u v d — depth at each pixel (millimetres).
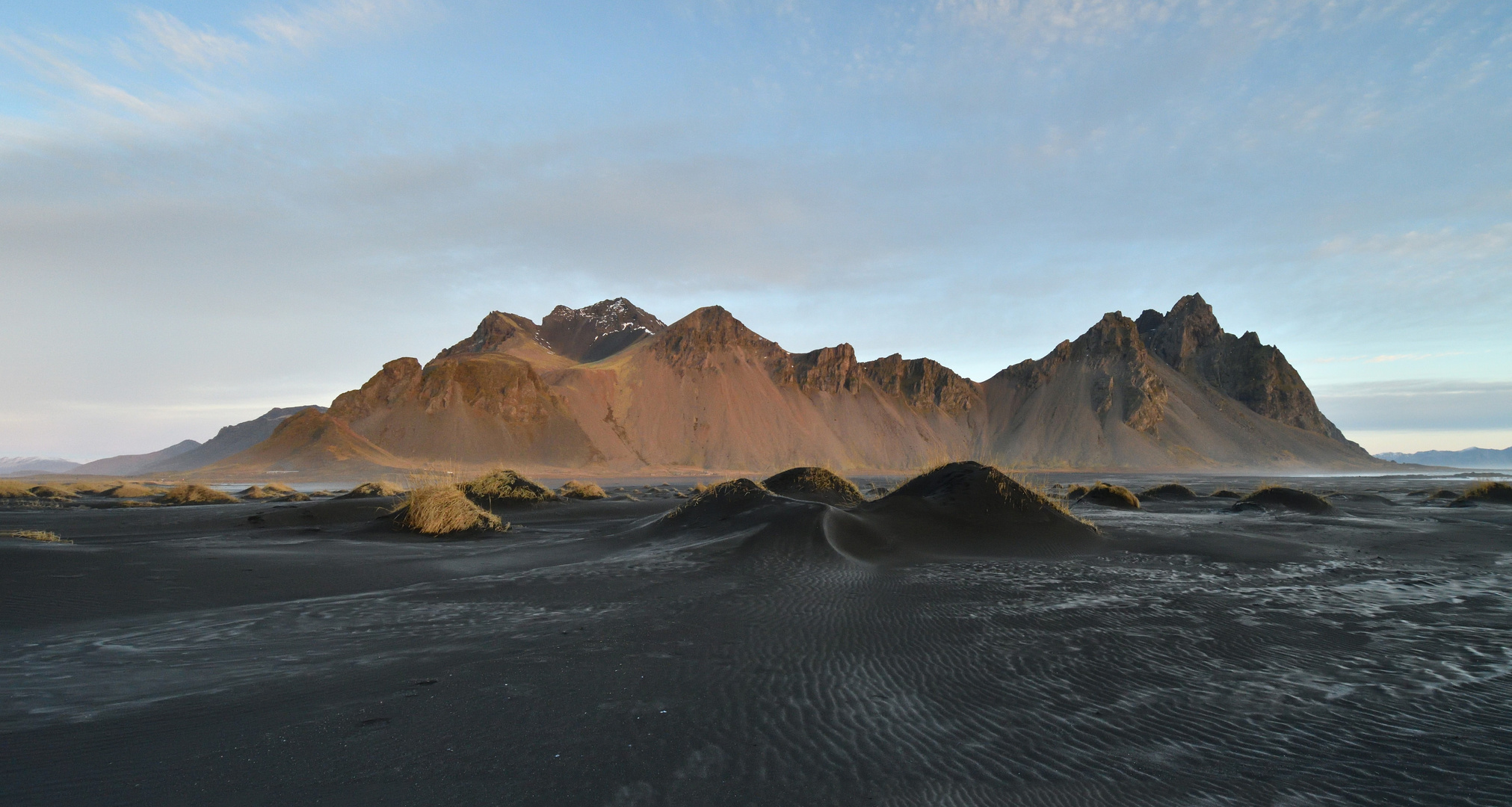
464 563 11734
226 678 5145
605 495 31391
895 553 12266
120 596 8281
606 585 9281
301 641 6312
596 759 3666
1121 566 11469
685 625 7000
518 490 25875
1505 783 3523
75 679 5070
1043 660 5816
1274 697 4918
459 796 3203
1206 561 12172
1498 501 29062
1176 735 4215
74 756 3619
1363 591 9227
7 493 34500
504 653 5887
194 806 3068
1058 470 165375
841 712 4500
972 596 8664
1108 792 3424
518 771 3494
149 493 40688
